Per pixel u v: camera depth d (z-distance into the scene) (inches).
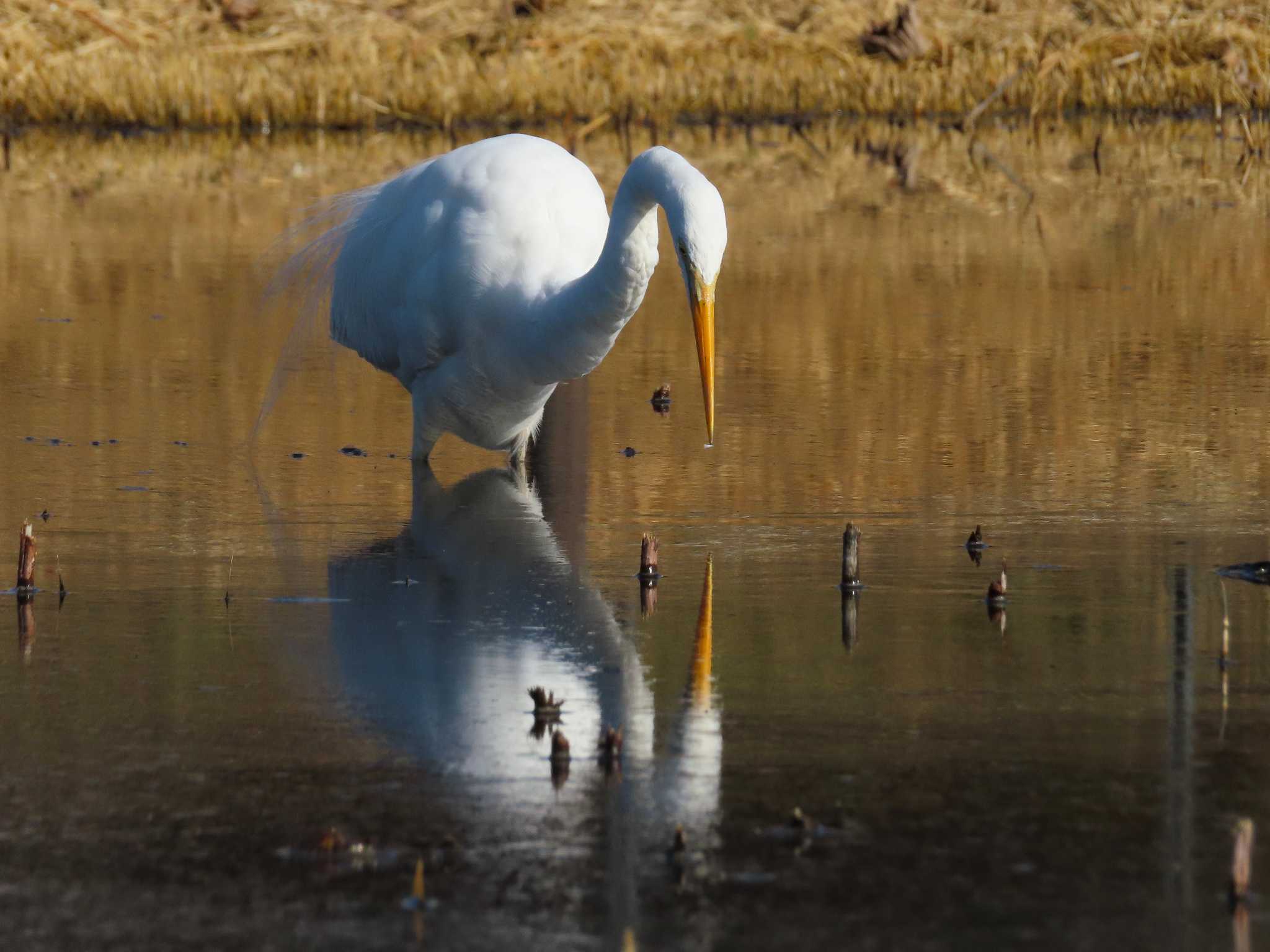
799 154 1181.7
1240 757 267.3
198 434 525.0
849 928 216.4
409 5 1501.0
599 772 264.5
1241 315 696.4
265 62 1387.8
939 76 1375.5
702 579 374.3
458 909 222.1
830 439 510.3
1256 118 1347.2
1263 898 223.3
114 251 848.3
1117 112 1373.0
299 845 240.2
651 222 419.8
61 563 387.9
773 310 710.5
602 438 518.6
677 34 1459.2
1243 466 472.7
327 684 305.0
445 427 486.6
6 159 1170.0
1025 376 590.9
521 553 397.1
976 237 887.1
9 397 567.5
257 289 754.8
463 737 278.8
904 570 378.9
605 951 211.8
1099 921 217.9
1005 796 254.1
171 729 282.8
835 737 277.7
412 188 491.5
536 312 443.5
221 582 372.8
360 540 409.1
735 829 244.2
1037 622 339.6
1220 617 340.2
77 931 217.3
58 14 1422.2
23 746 275.6
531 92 1305.4
